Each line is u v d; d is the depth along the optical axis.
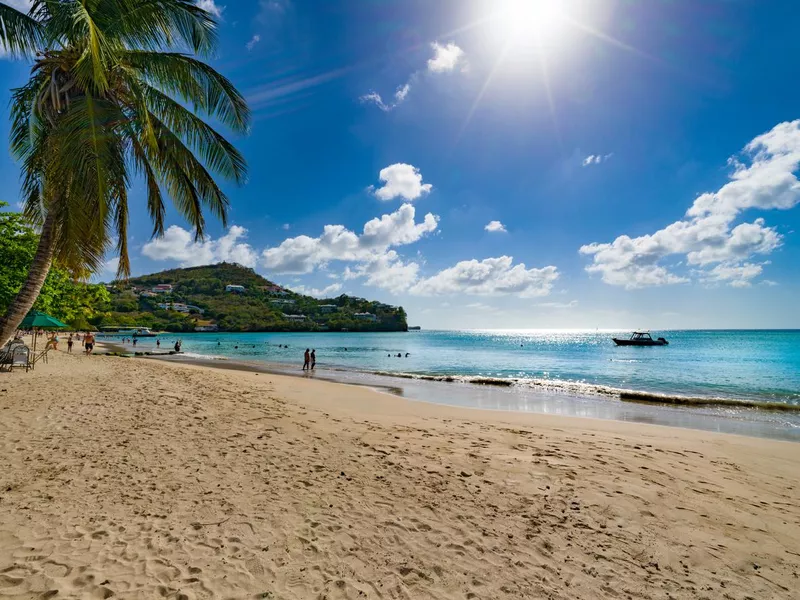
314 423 8.30
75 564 2.98
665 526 4.30
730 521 4.51
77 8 7.28
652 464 6.48
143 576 2.91
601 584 3.21
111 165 8.35
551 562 3.50
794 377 23.62
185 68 9.52
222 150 11.05
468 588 3.06
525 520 4.28
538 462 6.29
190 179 11.01
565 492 5.09
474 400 14.86
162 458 5.39
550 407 13.47
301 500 4.45
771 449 7.84
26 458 5.01
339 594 2.89
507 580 3.20
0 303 16.89
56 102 8.05
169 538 3.46
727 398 15.88
